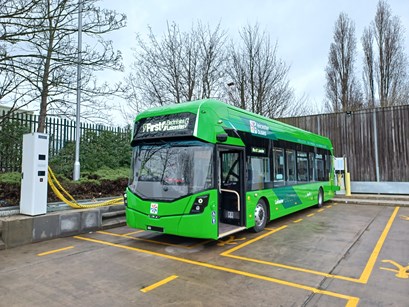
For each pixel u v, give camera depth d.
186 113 6.53
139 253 6.23
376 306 3.79
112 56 10.28
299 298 4.04
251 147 7.88
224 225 7.46
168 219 6.21
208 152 6.30
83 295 4.13
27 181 7.31
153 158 6.82
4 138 9.88
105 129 14.08
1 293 4.21
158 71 15.22
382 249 6.52
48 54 8.55
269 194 8.64
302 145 11.41
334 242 7.14
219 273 5.02
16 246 6.67
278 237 7.67
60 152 11.80
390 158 16.23
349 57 29.03
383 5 28.44
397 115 16.17
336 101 29.47
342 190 16.67
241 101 18.59
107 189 11.29
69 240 7.34
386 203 13.88
